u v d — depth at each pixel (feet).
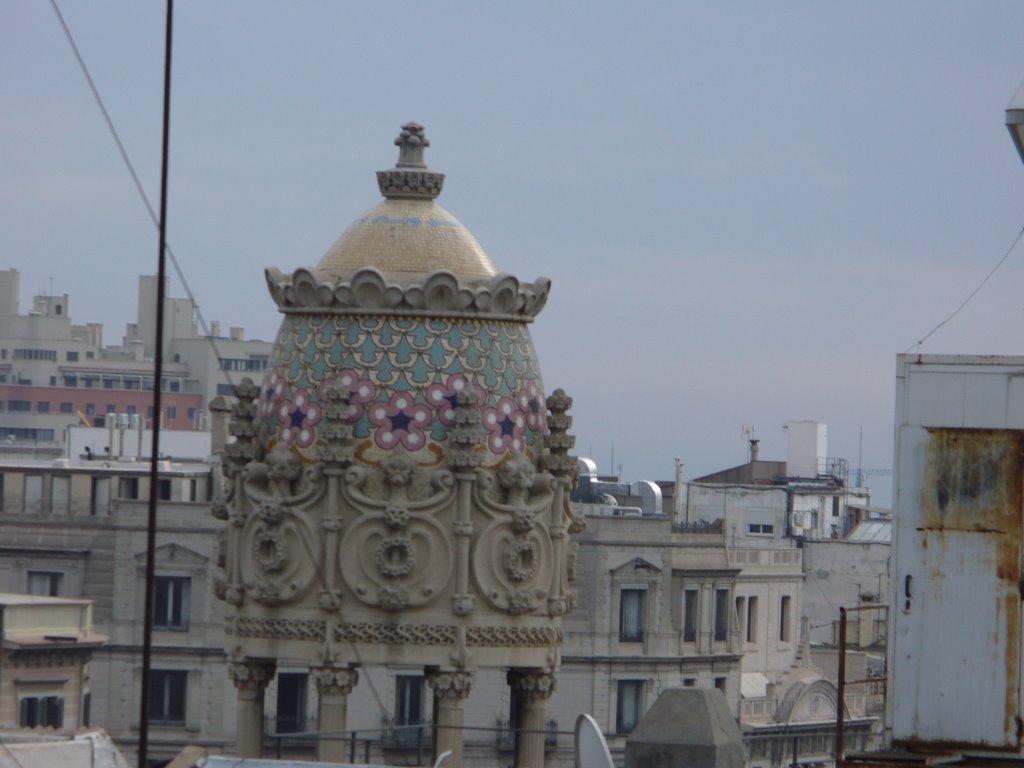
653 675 642.22
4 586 524.93
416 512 197.77
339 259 203.82
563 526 202.28
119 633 489.26
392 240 203.31
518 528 199.00
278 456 199.72
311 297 201.67
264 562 200.03
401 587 197.57
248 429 202.08
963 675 193.57
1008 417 193.16
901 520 194.39
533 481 200.23
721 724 180.65
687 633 652.89
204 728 453.58
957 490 193.77
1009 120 208.74
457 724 198.39
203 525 504.02
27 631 294.87
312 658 198.59
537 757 202.39
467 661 197.67
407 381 199.31
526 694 202.69
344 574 197.98
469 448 197.88
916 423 194.39
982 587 193.57
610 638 638.94
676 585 649.61
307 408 200.13
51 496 534.78
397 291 200.03
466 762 460.96
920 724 193.88
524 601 199.11
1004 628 193.06
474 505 198.59
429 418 199.00
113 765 188.14
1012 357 192.95
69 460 553.23
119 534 510.17
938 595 193.88
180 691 458.09
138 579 501.15
